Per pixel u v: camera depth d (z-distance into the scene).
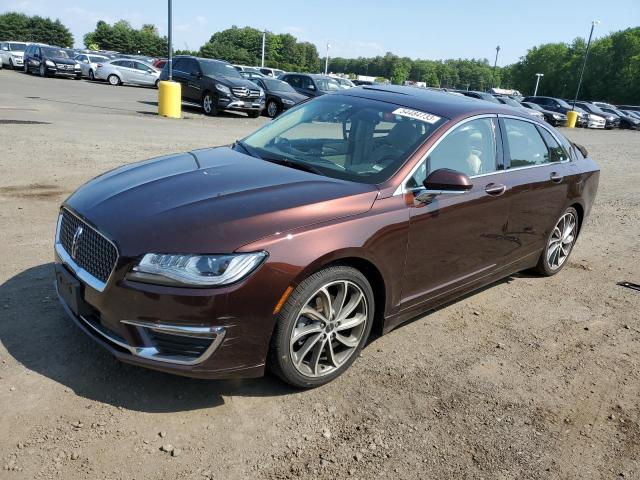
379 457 2.71
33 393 2.88
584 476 2.74
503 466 2.75
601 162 15.84
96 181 3.53
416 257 3.52
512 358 3.83
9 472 2.37
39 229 5.27
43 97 18.94
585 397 3.44
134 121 14.54
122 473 2.43
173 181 3.28
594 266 6.05
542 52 101.88
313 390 3.19
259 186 3.20
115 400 2.91
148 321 2.66
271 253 2.75
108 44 115.75
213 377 2.78
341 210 3.09
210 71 19.12
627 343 4.24
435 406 3.17
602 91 85.62
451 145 3.80
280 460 2.62
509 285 5.23
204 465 2.54
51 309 3.73
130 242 2.71
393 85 4.83
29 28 103.75
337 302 3.13
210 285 2.63
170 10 16.33
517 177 4.37
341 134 3.93
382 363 3.56
